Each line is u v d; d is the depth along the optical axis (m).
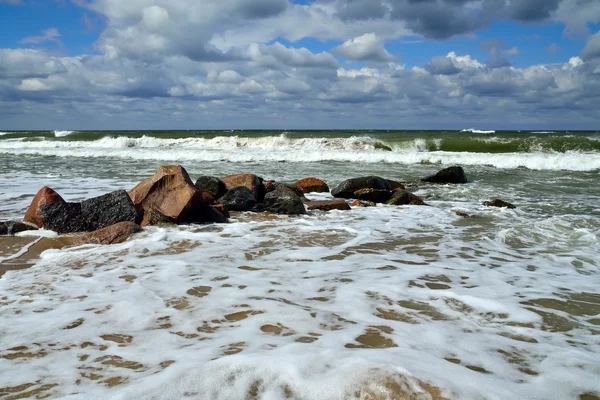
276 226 8.20
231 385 2.71
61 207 7.41
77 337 3.48
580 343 3.44
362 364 2.90
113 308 4.10
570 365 3.06
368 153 21.95
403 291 4.64
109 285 4.79
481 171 17.66
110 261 5.76
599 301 4.40
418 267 5.61
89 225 7.41
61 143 32.25
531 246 6.79
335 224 8.48
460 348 3.30
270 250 6.45
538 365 3.05
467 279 5.11
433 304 4.26
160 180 8.34
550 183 14.66
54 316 3.91
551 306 4.25
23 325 3.71
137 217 7.79
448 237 7.41
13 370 2.96
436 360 3.03
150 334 3.53
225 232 7.61
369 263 5.80
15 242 6.67
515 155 20.78
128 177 15.05
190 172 17.19
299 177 15.89
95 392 2.66
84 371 2.93
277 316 3.90
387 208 10.45
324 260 5.93
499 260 6.00
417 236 7.48
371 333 3.54
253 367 2.90
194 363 2.99
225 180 10.95
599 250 6.54
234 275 5.18
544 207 10.61
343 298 4.40
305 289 4.68
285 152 23.52
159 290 4.62
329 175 16.50
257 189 10.87
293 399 2.58
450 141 24.48
